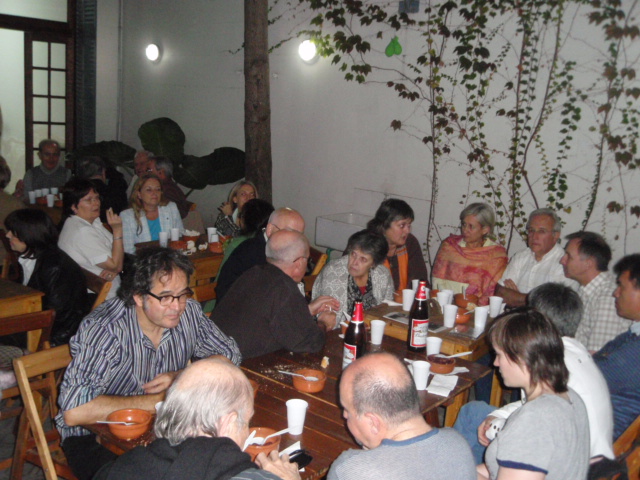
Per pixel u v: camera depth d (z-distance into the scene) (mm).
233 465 1391
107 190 6242
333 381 2494
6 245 4457
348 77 5988
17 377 2211
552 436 1718
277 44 6609
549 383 1828
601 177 4586
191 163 7113
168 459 1407
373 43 5742
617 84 4426
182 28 7762
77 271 3430
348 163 6137
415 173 5625
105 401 2078
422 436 1531
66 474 2322
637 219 4457
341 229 5992
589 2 4484
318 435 2045
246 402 1548
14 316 2828
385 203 3990
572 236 3289
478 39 5055
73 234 4137
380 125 5812
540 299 2480
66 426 2223
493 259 4152
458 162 5320
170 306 2107
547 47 4723
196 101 7738
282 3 6484
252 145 6062
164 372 2322
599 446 2023
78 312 3447
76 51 8406
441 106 5352
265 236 3662
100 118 8688
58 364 2391
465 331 3119
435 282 4305
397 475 1472
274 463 1688
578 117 4641
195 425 1481
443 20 5230
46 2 8125
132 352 2215
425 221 5605
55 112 8461
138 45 8406
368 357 1646
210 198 7738
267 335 2777
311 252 4488
